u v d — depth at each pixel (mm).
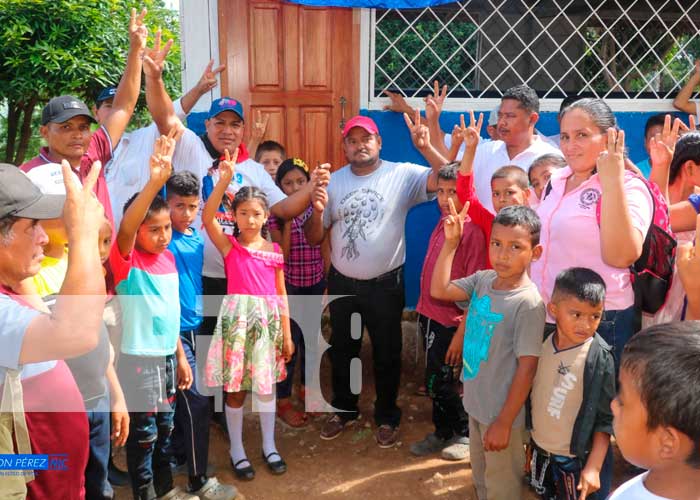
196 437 2988
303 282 3955
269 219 3785
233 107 3545
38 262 1681
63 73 6375
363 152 3508
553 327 2588
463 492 3082
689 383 1085
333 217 3637
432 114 4156
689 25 6062
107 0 6676
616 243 2256
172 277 2754
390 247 3508
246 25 4859
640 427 1162
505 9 6316
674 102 5234
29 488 1977
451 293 2707
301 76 4992
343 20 4957
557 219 2574
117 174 3773
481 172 3885
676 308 2768
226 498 3004
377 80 5262
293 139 5070
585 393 2285
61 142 2836
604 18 6441
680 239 2855
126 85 3164
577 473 2398
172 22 8289
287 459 3424
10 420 1728
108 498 2537
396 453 3471
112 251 2586
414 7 4863
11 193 1583
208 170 3543
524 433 2637
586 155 2469
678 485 1142
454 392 3342
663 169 2693
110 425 2848
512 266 2408
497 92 5270
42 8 6254
